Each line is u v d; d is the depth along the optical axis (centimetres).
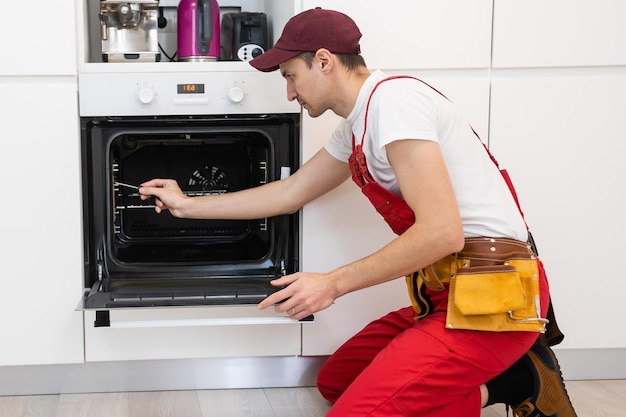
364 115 176
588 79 230
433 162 163
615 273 238
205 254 232
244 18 238
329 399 220
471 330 171
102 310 205
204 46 228
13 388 228
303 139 223
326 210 226
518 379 190
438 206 162
